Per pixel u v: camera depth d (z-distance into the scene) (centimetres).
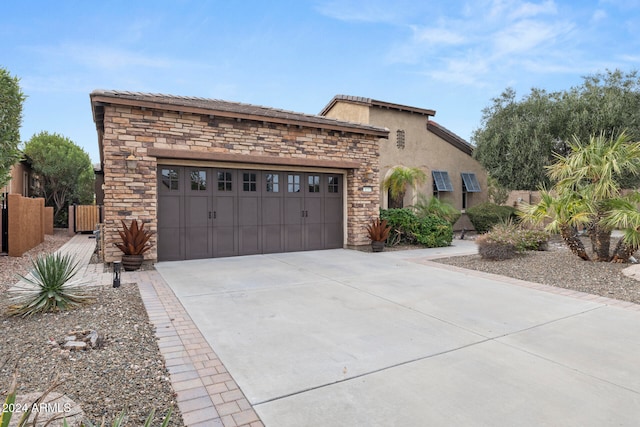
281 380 346
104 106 851
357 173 1224
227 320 517
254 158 1034
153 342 432
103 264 899
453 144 1902
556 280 766
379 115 1667
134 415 283
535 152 1612
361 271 872
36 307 511
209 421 279
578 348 425
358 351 415
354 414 292
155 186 905
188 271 848
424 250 1241
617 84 1622
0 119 929
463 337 459
